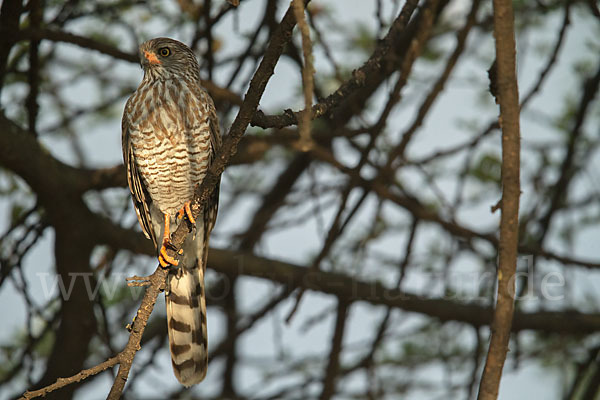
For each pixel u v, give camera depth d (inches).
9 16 366.6
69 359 395.9
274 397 467.5
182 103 352.2
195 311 347.6
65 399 394.0
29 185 394.0
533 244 449.1
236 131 239.3
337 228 392.5
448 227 430.6
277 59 214.4
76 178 397.7
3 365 461.1
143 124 351.6
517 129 217.3
